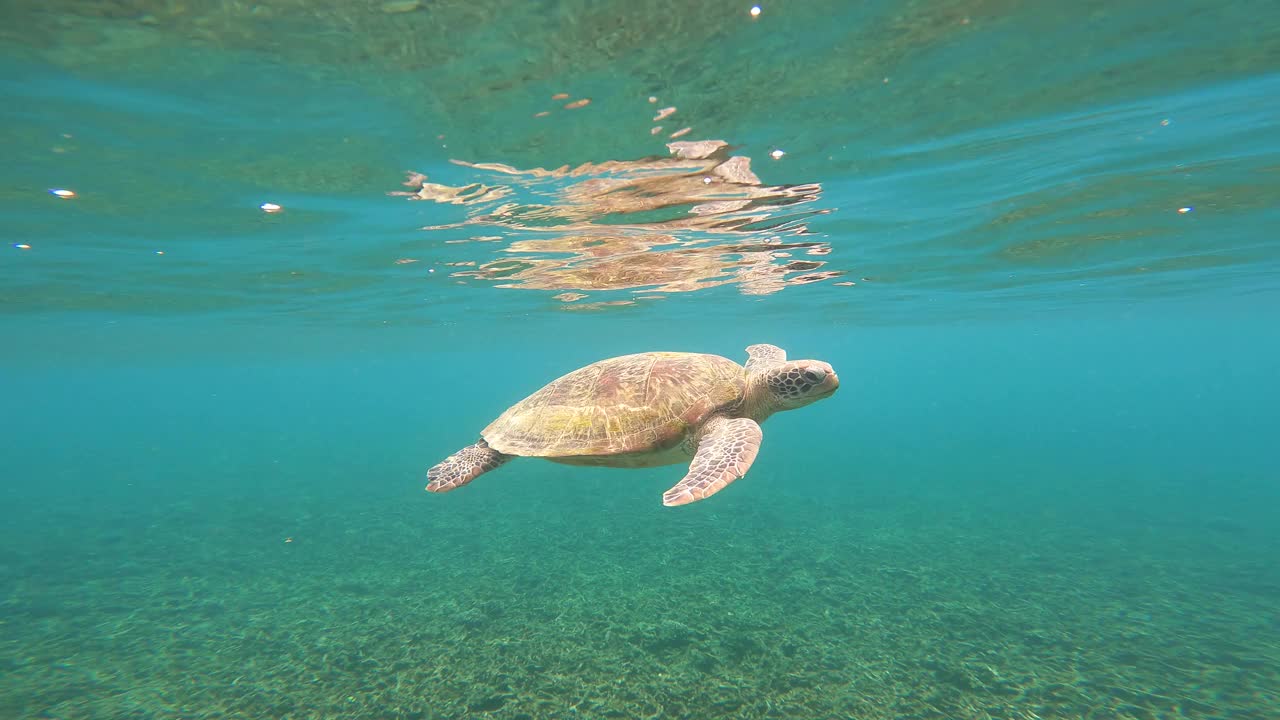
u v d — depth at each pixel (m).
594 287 19.53
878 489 22.73
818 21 4.64
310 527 17.56
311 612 11.00
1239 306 31.34
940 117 6.49
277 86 5.39
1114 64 5.40
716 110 6.11
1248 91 5.93
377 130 6.37
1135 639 9.67
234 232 10.71
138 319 24.92
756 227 11.33
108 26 4.41
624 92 5.66
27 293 17.31
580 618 10.41
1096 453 35.91
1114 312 33.03
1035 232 12.34
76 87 5.32
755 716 7.49
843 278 18.55
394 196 8.79
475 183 8.21
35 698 8.05
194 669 8.80
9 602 11.62
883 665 8.77
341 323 29.61
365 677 8.49
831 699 7.88
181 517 19.03
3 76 5.07
